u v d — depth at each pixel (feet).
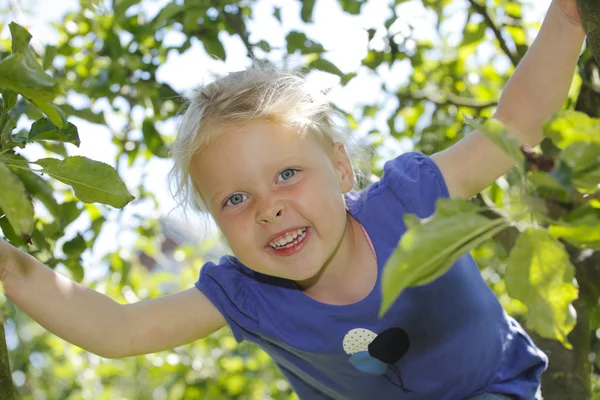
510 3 11.57
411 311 5.79
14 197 3.16
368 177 7.38
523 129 5.45
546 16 5.43
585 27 4.17
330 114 6.11
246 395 15.56
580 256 7.91
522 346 6.22
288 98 5.69
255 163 5.41
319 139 5.78
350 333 5.91
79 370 18.22
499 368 6.03
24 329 17.53
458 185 5.93
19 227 3.15
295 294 6.07
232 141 5.46
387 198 6.03
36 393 18.37
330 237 5.50
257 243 5.44
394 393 6.08
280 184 5.44
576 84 10.23
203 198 5.97
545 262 2.89
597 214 2.72
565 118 2.85
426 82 13.01
